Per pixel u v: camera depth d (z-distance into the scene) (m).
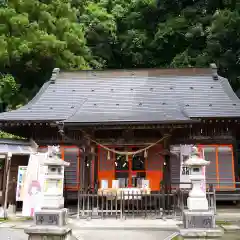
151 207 11.74
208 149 14.79
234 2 23.86
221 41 22.97
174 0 27.56
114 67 30.67
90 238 7.97
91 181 12.98
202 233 7.53
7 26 20.05
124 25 31.06
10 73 21.02
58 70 18.72
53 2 21.92
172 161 14.83
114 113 12.68
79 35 22.94
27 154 12.23
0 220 10.71
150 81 17.36
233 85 23.36
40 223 7.98
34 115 14.61
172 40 26.86
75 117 12.08
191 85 16.98
